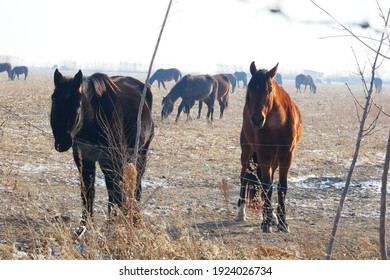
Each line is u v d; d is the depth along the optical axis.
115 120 9.25
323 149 21.98
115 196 9.20
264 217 10.53
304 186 15.46
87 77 9.17
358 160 19.80
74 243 8.30
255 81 10.22
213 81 33.31
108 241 8.02
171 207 12.10
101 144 9.24
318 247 8.32
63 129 8.41
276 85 10.54
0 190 12.02
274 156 10.55
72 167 16.19
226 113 41.50
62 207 10.77
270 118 10.33
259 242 9.55
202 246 7.85
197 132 26.48
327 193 14.65
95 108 9.05
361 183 15.93
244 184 11.50
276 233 10.42
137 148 8.88
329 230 10.57
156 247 7.47
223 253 7.77
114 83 9.87
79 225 9.32
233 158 19.22
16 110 32.47
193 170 16.77
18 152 17.89
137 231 7.84
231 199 13.41
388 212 12.78
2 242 8.48
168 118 34.56
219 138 24.52
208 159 18.78
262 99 10.07
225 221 11.17
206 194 13.83
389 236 10.45
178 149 20.31
